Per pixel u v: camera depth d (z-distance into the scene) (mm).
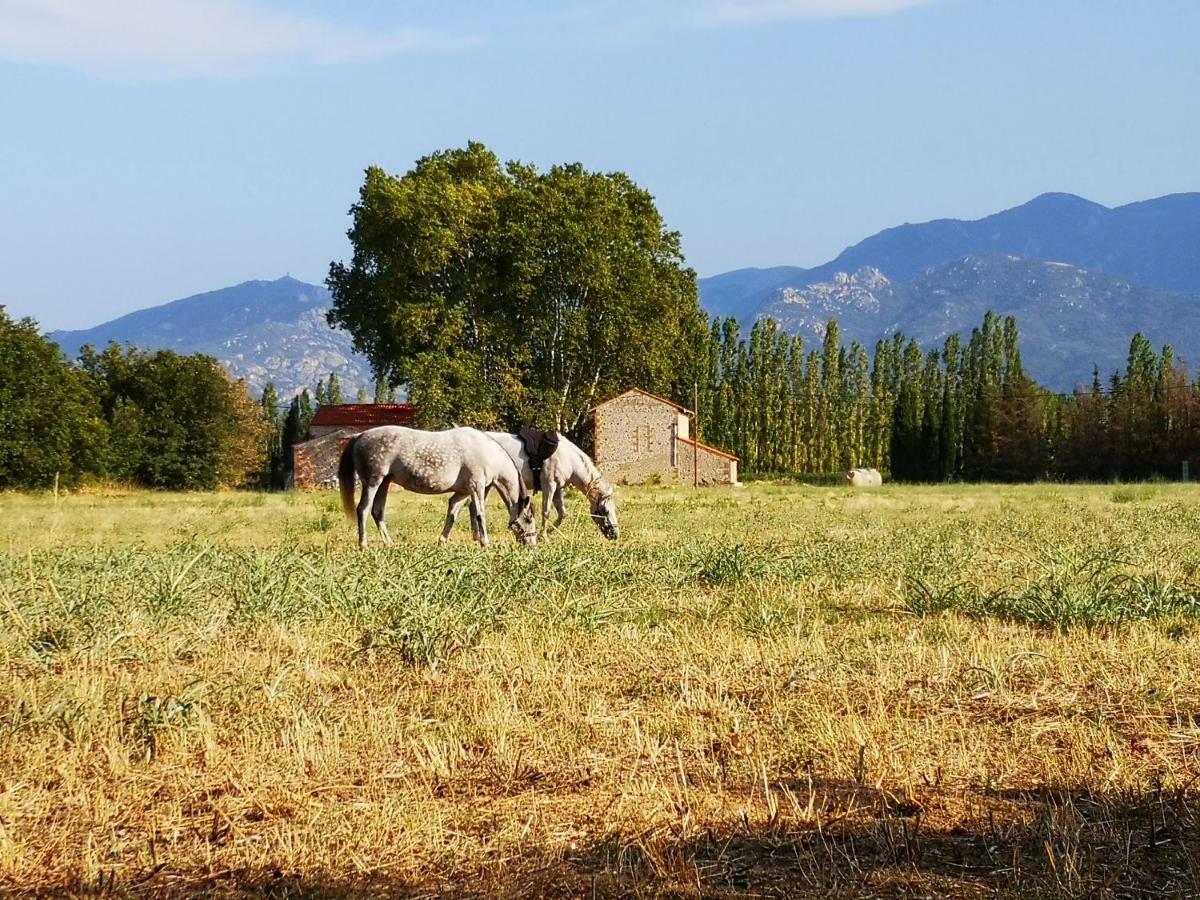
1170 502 33969
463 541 21312
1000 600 12250
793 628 11289
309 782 6812
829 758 7102
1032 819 6027
